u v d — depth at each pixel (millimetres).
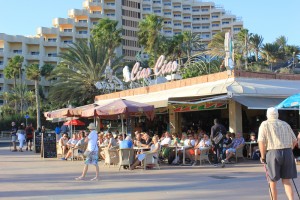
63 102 50531
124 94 27125
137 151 15391
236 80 17219
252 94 16281
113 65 53250
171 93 20578
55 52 99938
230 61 17328
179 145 15875
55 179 11883
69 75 49219
